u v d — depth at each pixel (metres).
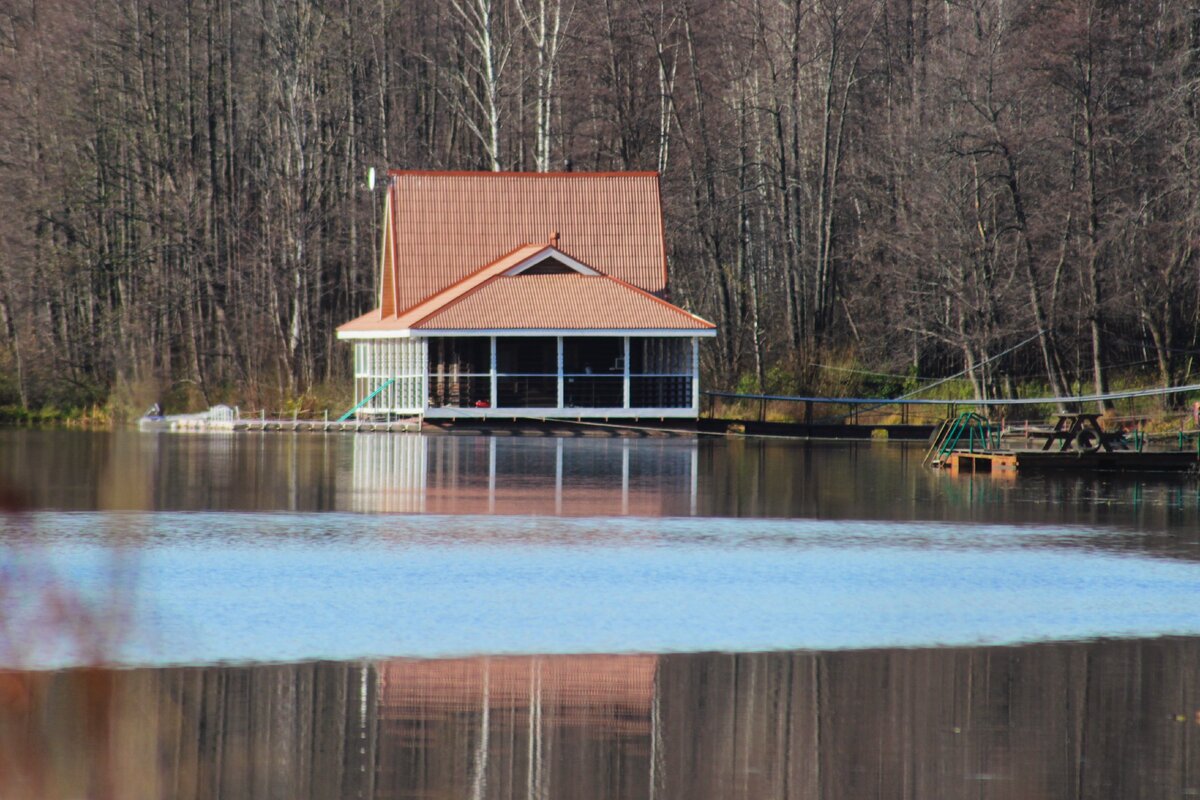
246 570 86.06
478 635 69.62
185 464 155.50
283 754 51.66
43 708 52.78
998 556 95.44
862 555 95.25
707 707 58.50
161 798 47.03
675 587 82.69
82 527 100.56
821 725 56.47
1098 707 59.19
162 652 64.94
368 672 62.56
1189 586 84.69
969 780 50.69
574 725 55.97
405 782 49.47
